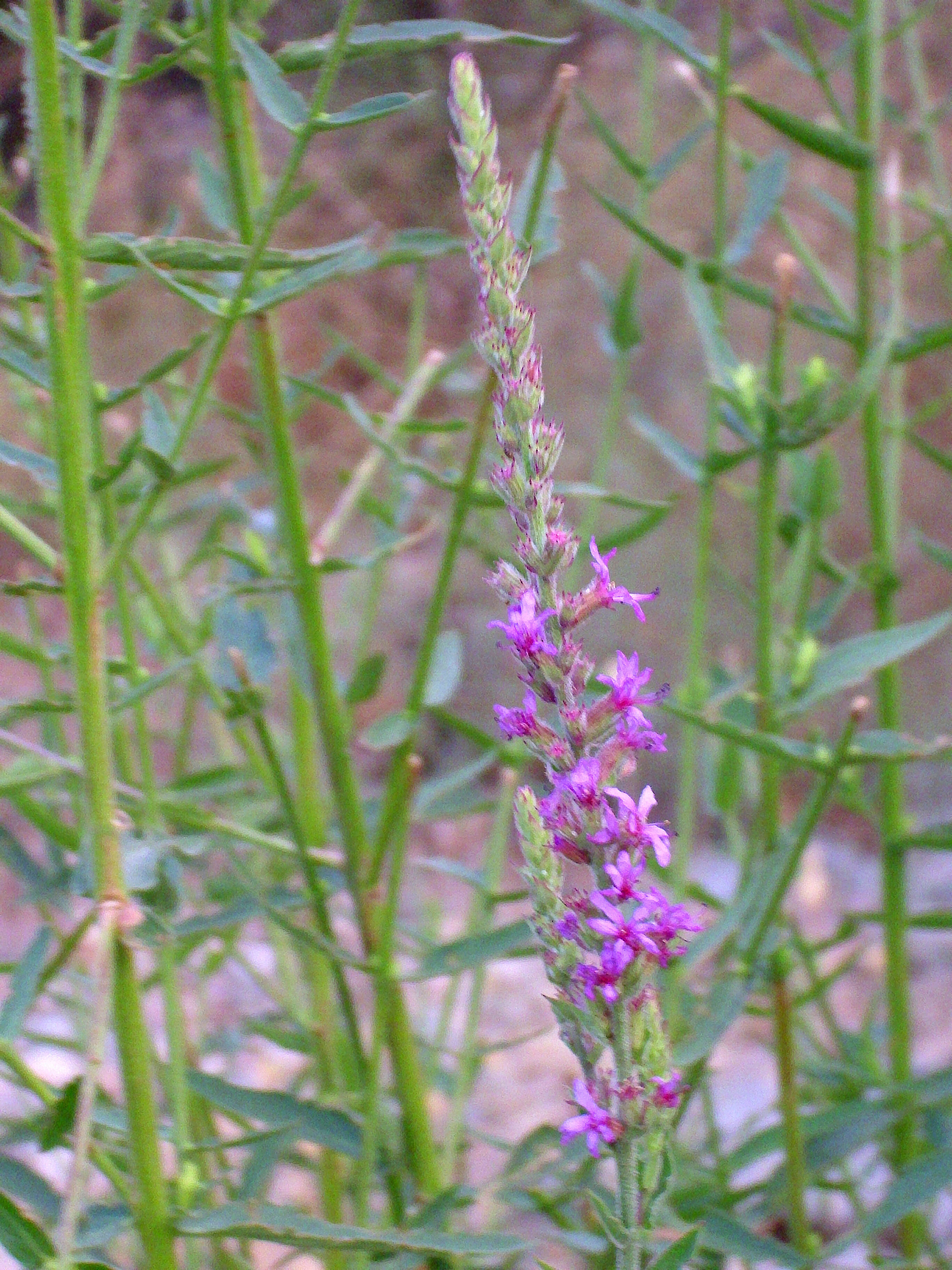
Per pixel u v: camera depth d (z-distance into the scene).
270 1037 0.69
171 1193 0.55
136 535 0.46
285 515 0.57
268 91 0.47
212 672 0.69
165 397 1.03
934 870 1.57
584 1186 0.59
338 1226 0.48
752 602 0.74
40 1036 0.69
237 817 0.74
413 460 0.62
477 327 0.41
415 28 0.49
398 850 0.58
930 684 1.68
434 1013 1.23
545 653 0.40
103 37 0.50
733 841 0.74
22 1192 0.51
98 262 0.46
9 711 0.49
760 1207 0.64
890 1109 0.64
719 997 0.60
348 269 0.54
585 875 1.16
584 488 0.59
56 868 0.67
